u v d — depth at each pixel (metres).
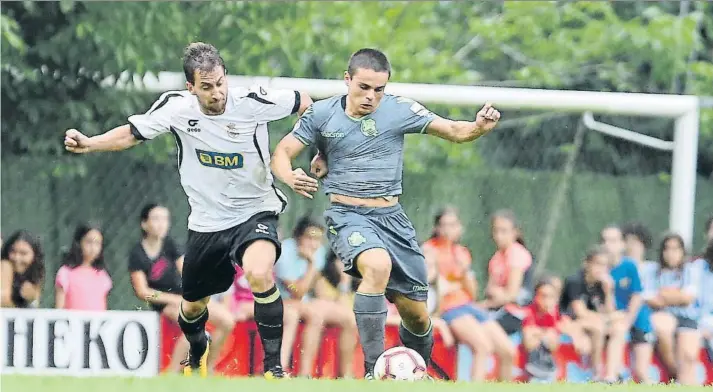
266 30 40.66
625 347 35.47
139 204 38.84
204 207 23.73
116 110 39.47
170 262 33.44
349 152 23.61
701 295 36.34
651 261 40.03
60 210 38.62
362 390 16.95
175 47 39.34
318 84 38.34
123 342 24.69
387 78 23.19
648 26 55.88
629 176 43.44
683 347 35.75
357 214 23.67
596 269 35.50
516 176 41.62
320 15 48.44
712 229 36.94
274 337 22.31
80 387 17.11
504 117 48.06
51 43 38.41
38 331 24.78
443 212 34.78
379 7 56.53
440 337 34.31
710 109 52.38
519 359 34.69
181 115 23.22
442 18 62.81
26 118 38.84
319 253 33.84
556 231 41.97
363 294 22.69
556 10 58.59
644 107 40.09
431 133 23.75
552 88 57.06
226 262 24.12
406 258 24.00
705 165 52.69
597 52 57.28
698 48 55.78
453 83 55.44
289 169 23.11
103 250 35.16
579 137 46.59
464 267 34.69
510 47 59.56
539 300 35.06
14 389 16.77
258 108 23.39
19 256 33.88
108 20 38.31
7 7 38.47
